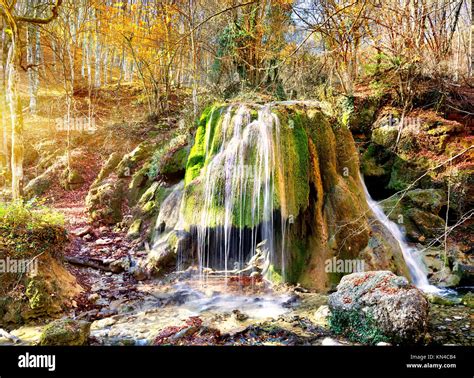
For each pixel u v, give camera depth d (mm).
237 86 11297
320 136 7207
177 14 14141
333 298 4613
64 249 6590
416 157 10234
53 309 5039
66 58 23031
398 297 4168
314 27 7531
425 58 11125
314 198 6738
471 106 11680
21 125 7555
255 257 6512
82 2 17047
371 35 10562
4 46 13570
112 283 6328
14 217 5672
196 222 6672
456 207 9242
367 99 11359
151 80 15609
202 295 5789
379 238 6770
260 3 10227
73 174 12086
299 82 11242
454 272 7090
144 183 9273
